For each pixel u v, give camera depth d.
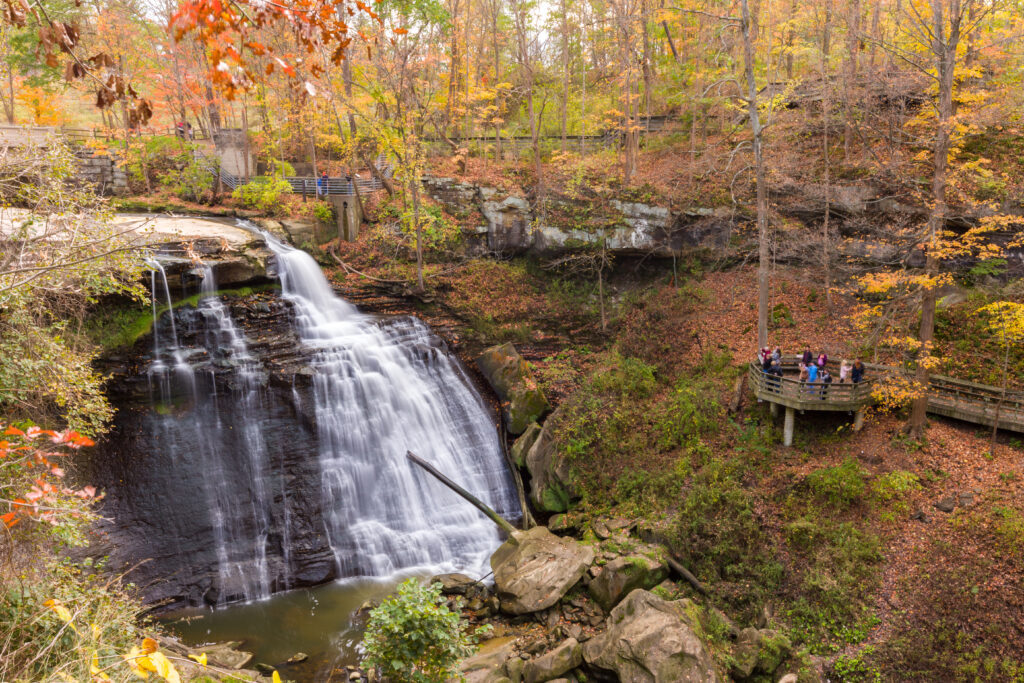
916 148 26.17
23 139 12.70
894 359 22.06
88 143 28.22
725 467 19.69
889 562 16.03
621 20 28.92
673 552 18.20
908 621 14.83
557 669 14.98
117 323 20.75
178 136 31.73
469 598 18.69
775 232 27.72
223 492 20.47
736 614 16.48
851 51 25.55
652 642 14.45
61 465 17.88
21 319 11.66
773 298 27.14
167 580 18.72
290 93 27.66
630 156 31.22
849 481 17.70
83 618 8.09
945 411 19.42
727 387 23.06
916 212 24.50
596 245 29.67
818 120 27.30
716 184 29.53
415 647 11.74
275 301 24.77
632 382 24.27
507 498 23.66
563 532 20.69
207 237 24.03
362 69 28.12
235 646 16.70
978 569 15.10
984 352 21.22
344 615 18.19
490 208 30.72
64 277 10.86
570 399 24.09
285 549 20.33
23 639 7.16
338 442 22.38
